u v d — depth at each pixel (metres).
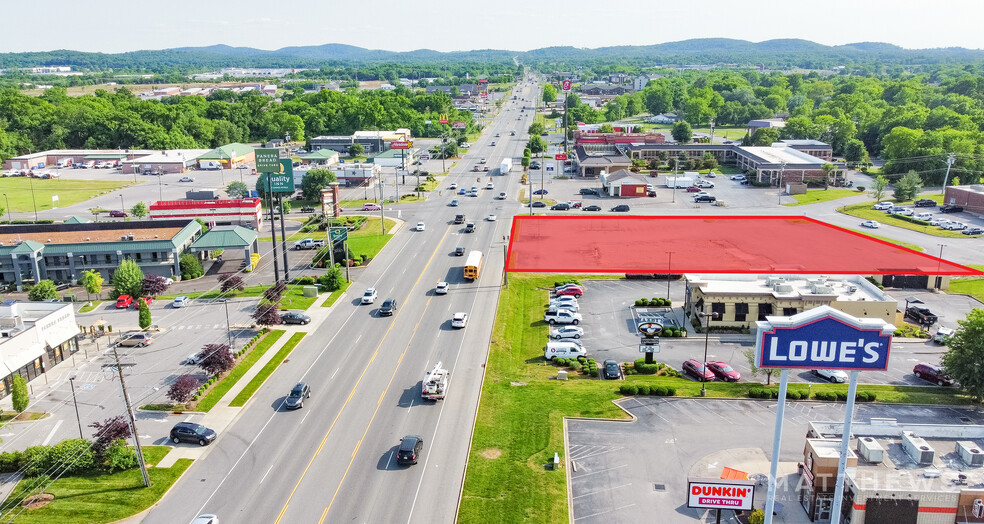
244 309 100.06
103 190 195.38
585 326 92.19
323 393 73.06
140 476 58.34
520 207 163.50
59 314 83.88
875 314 85.94
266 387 74.62
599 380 76.25
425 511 52.97
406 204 169.50
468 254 124.00
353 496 55.03
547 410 68.50
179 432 63.66
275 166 105.00
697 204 165.00
